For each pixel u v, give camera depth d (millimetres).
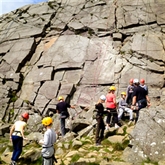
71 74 20453
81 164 9273
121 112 14336
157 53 19531
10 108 20094
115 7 23578
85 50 21359
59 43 22719
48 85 20156
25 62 23000
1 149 13773
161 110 10625
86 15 23953
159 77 18531
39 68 21828
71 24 23609
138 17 22141
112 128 12664
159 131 9898
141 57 19750
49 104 18969
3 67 22938
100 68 20000
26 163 10680
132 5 23219
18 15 27219
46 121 8375
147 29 21359
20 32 25125
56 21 24609
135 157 9352
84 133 13711
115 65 19812
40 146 13383
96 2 24719
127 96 14953
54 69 21000
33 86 20922
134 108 12430
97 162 9383
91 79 19672
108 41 21578
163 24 21266
